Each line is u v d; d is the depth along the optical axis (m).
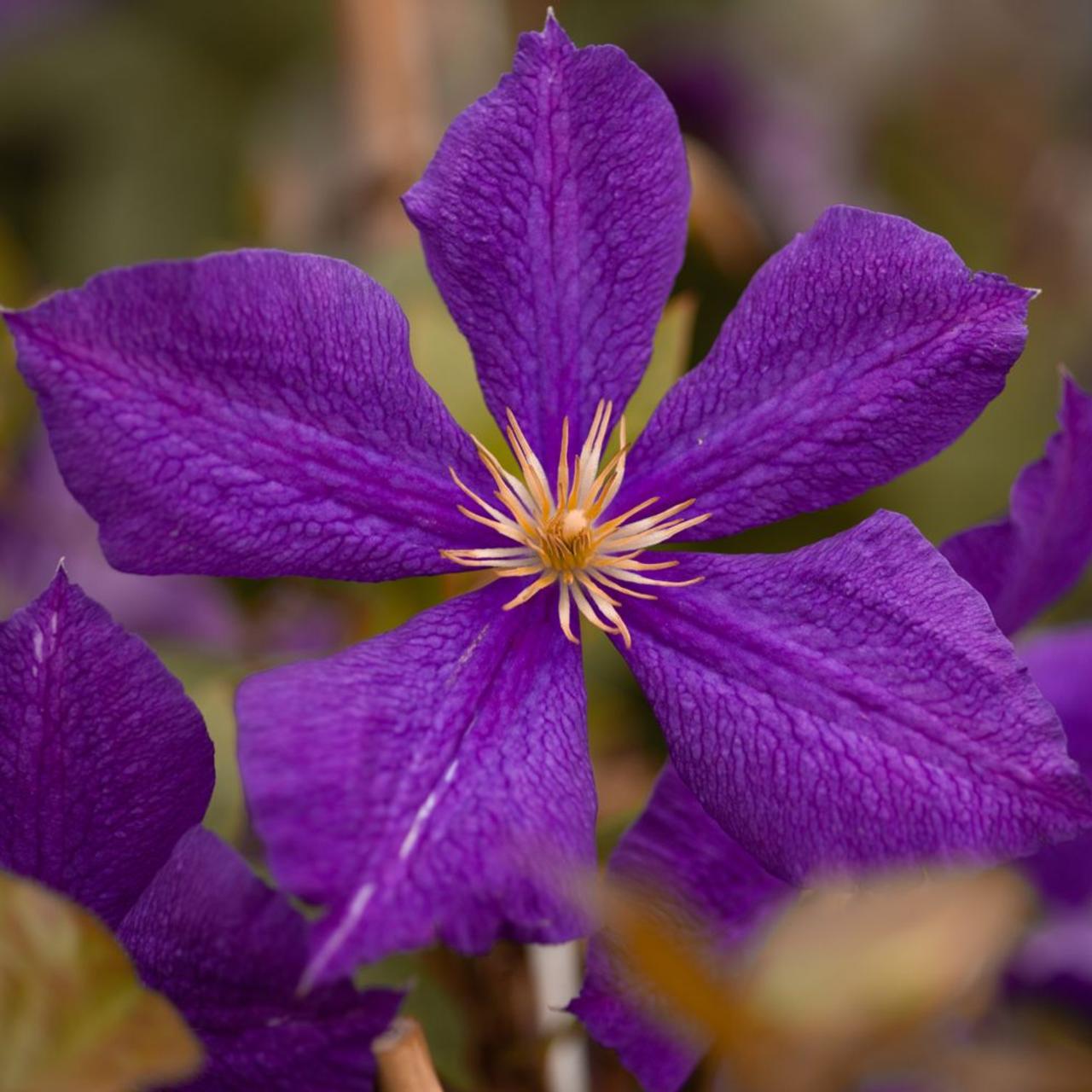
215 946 0.48
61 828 0.49
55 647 0.49
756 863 0.50
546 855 0.47
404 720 0.48
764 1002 0.44
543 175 0.51
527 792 0.48
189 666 0.58
